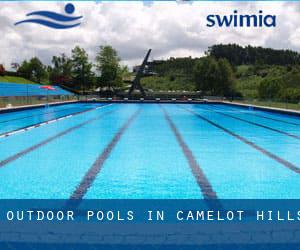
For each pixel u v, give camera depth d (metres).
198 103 29.62
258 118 14.86
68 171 5.11
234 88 39.59
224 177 4.79
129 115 16.09
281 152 6.75
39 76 54.09
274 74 65.19
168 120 13.57
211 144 7.68
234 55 91.19
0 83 28.33
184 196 3.88
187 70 70.62
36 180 4.59
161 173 5.00
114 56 38.22
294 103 17.66
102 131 9.95
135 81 35.34
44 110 19.50
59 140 8.18
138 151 6.77
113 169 5.24
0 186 4.29
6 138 8.52
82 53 37.69
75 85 39.94
